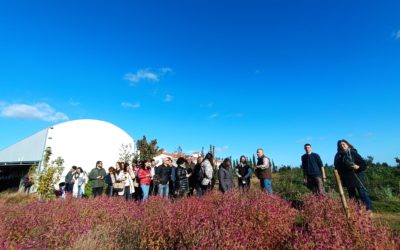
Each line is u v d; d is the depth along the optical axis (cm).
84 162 2119
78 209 722
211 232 397
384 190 1135
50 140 2028
